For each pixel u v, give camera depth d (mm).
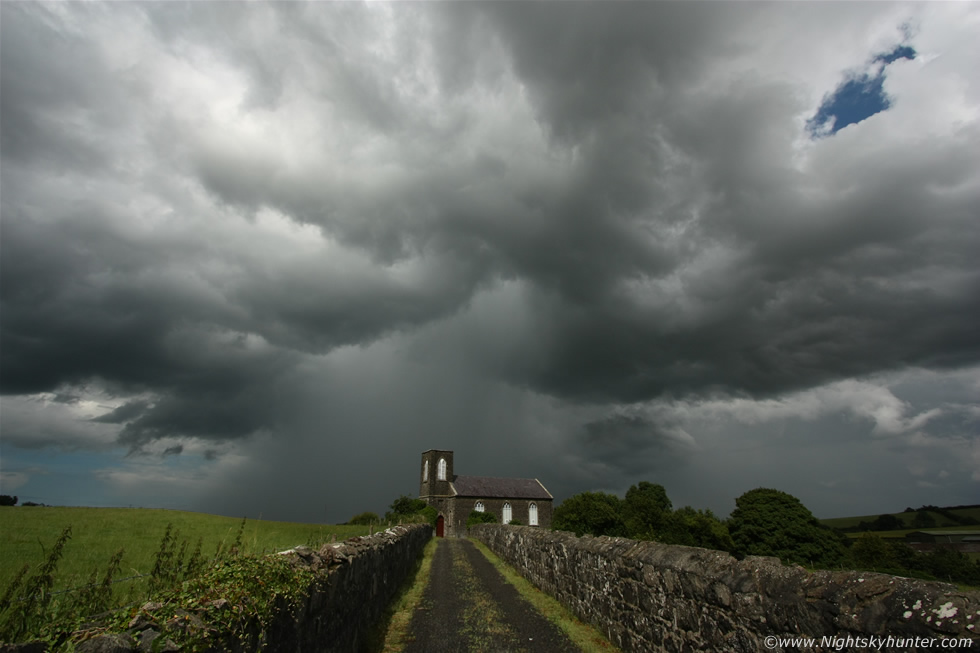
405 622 11289
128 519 19312
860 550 31281
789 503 32781
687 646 7023
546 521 78375
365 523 40969
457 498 74938
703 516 49594
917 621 4062
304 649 6039
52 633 3387
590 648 9312
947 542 39438
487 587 16047
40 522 16656
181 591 4441
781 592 5512
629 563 9117
